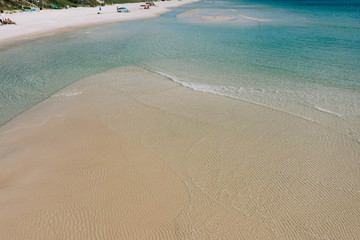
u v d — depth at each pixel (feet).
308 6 368.89
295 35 151.94
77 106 66.44
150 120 59.41
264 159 46.47
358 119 59.72
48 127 56.44
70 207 35.83
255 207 36.76
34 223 33.19
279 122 58.75
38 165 44.09
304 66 96.53
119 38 150.82
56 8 284.82
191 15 273.95
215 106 66.74
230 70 94.53
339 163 45.57
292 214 35.81
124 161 45.37
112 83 82.43
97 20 225.97
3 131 55.21
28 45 129.90
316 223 34.58
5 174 41.83
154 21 226.58
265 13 280.51
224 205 36.91
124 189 39.32
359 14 252.01
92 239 31.65
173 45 132.77
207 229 33.19
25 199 36.76
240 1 546.26
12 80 83.92
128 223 33.83
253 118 60.54
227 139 52.24
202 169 43.88
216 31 171.42
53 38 148.56
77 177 41.42
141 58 110.22
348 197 38.65
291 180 41.83
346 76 85.40
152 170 43.29
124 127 56.29
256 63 101.65
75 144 50.14
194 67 98.32
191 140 51.85
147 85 80.89
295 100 69.97
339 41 132.87
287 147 49.78
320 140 51.96
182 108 65.51
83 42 139.54
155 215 35.12
